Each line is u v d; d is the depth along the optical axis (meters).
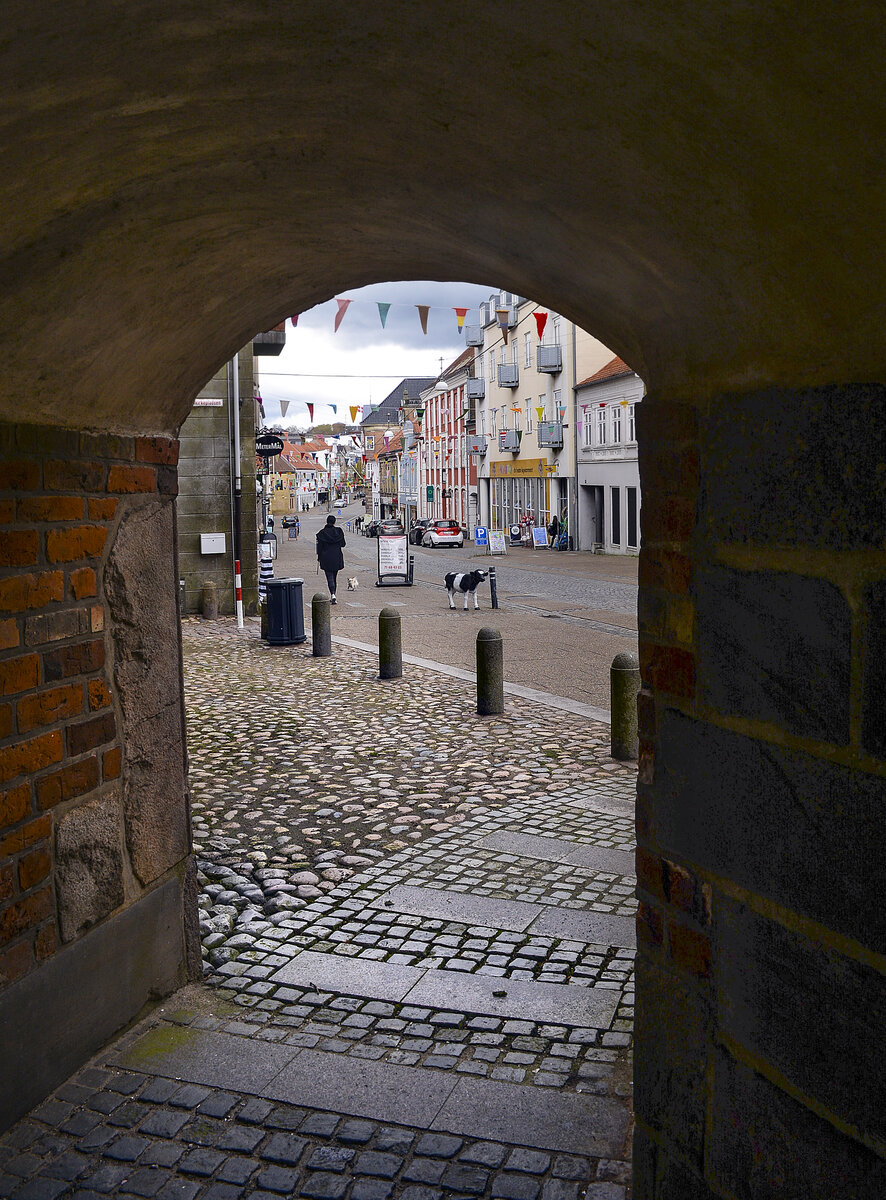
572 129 1.79
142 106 1.98
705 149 1.63
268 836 6.33
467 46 1.66
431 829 6.41
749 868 2.12
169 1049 3.83
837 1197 1.89
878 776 1.73
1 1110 3.28
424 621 17.53
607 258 2.22
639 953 2.60
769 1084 2.09
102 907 3.79
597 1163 3.12
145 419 4.05
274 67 1.85
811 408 1.86
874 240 1.51
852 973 1.82
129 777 3.97
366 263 3.72
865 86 1.30
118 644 3.89
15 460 3.28
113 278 2.96
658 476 2.42
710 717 2.24
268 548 21.44
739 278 1.86
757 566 2.05
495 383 53.34
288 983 4.38
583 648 14.13
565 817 6.59
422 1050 3.81
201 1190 3.04
